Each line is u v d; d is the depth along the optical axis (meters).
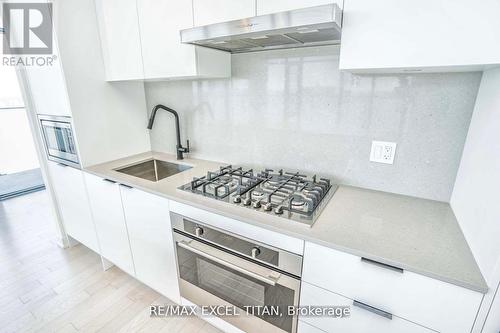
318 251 0.96
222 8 1.20
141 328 1.61
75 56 1.71
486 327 0.74
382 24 0.88
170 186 1.47
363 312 0.94
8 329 1.61
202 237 1.29
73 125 1.78
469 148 1.03
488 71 0.94
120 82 2.00
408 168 1.27
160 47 1.49
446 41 0.80
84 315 1.70
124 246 1.81
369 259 0.86
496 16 0.73
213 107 1.82
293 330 1.16
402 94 1.20
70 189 2.07
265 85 1.55
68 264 2.21
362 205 1.20
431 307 0.81
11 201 3.54
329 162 1.47
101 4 1.70
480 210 0.82
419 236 0.95
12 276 2.06
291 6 1.04
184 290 1.56
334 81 1.34
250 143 1.73
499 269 0.67
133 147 2.18
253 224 1.08
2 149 4.33
